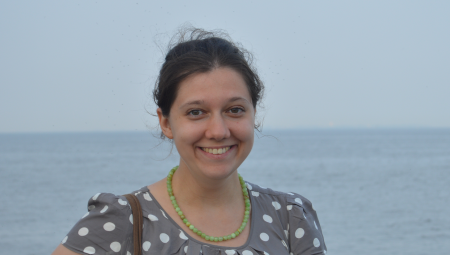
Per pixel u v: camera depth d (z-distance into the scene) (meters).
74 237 1.74
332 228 15.04
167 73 1.87
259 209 2.09
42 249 12.67
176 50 1.93
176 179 2.01
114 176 33.88
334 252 12.12
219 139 1.81
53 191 26.20
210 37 1.99
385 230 14.80
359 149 81.12
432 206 19.80
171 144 2.27
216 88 1.81
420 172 36.91
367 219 16.69
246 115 1.90
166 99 1.90
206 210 1.97
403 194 23.84
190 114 1.84
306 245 2.11
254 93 1.98
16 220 17.09
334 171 37.94
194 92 1.81
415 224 15.79
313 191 25.28
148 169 39.91
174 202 1.94
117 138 185.25
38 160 55.25
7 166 45.50
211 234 1.92
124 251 1.78
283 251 2.01
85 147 96.44
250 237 1.97
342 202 21.06
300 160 52.69
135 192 1.98
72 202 22.05
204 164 1.86
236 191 2.08
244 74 1.90
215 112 1.82
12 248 12.73
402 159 53.94
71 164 47.28
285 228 2.11
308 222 2.15
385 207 19.56
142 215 1.86
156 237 1.82
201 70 1.81
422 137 170.25
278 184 28.94
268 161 50.91
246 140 1.90
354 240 13.41
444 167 41.81
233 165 1.89
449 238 13.72
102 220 1.77
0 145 112.44
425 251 12.23
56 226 15.96
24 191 26.31
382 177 33.00
